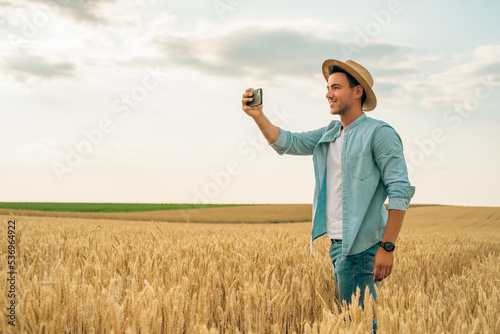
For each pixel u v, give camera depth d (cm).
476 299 300
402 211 270
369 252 289
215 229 1167
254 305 257
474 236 1497
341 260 293
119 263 360
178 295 212
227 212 4950
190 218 4462
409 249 766
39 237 618
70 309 204
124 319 200
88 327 199
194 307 237
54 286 211
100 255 414
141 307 191
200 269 323
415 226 3597
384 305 229
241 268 388
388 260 269
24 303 198
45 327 186
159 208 5712
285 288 296
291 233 1104
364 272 289
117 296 241
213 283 296
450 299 304
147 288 213
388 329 193
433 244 913
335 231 302
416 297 237
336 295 335
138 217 4481
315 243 800
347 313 212
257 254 454
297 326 293
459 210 4606
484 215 4222
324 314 191
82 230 919
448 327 211
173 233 841
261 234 953
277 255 458
